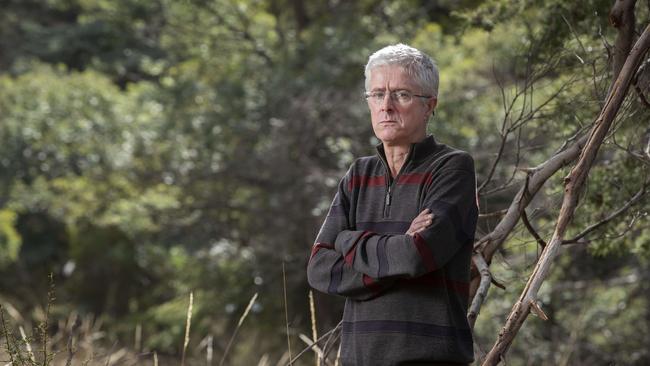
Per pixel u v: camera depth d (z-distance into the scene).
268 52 20.94
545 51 6.21
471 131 13.66
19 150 20.69
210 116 18.62
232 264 18.27
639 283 10.89
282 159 17.34
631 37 4.41
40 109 20.19
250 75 19.89
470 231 3.42
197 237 18.66
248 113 18.52
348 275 3.47
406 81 3.49
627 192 6.00
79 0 25.31
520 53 6.31
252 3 21.67
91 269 23.06
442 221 3.32
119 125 19.52
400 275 3.32
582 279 11.09
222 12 21.23
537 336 11.05
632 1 4.37
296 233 17.09
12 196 20.34
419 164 3.50
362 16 20.64
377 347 3.37
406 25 19.83
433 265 3.29
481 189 5.16
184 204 18.52
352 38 18.77
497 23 6.86
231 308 14.90
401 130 3.50
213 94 19.42
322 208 16.52
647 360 11.05
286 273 17.16
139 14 23.69
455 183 3.40
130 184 19.08
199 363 14.82
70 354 5.01
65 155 20.20
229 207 18.06
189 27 21.47
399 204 3.48
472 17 6.99
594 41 5.97
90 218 20.00
